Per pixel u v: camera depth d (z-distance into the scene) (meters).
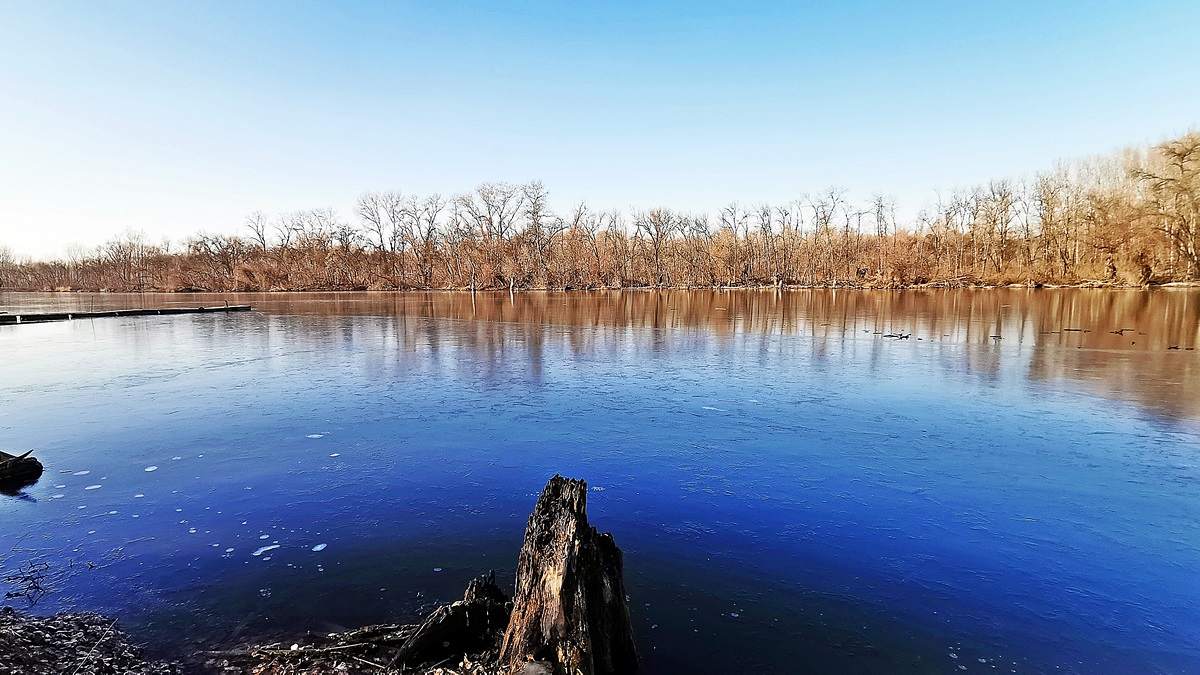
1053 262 61.19
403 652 3.77
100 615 4.37
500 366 15.12
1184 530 5.70
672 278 80.00
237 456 8.07
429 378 13.51
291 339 21.88
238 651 3.92
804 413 10.15
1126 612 4.38
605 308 39.03
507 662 3.53
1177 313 28.83
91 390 12.42
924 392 11.74
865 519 5.95
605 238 83.56
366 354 17.53
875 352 17.25
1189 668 3.77
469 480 7.12
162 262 93.75
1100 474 7.16
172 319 32.34
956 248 70.81
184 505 6.43
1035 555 5.22
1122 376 13.25
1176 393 11.52
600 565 3.93
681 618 4.26
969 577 4.85
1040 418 9.72
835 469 7.39
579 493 4.29
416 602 4.49
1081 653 3.92
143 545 5.49
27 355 17.95
